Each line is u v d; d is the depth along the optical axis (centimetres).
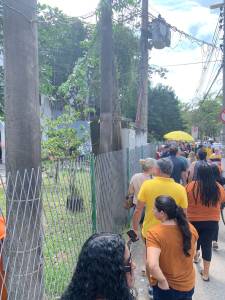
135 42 1042
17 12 302
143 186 466
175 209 333
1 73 883
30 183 305
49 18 532
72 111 1321
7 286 296
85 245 167
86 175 503
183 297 334
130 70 1080
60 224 407
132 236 453
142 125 1286
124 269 163
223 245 724
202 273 570
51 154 1152
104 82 753
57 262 421
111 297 157
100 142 760
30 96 309
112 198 700
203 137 6397
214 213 540
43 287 330
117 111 839
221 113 1563
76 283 161
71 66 1811
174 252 329
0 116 941
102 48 751
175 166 789
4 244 292
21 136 306
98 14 735
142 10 1157
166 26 1191
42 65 866
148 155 1459
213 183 535
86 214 498
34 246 310
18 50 304
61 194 412
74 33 772
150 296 483
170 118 4441
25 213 302
